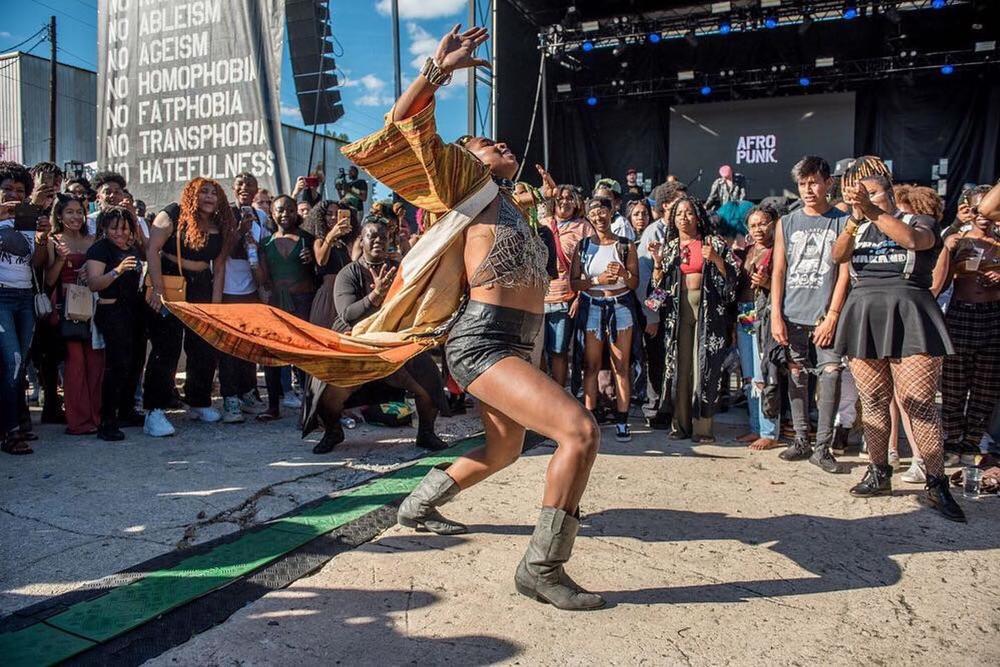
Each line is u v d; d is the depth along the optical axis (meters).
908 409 4.10
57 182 6.14
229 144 9.18
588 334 5.93
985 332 4.92
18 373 5.04
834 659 2.54
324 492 4.29
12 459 4.92
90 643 2.52
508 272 2.93
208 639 2.60
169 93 9.38
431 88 2.70
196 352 6.06
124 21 9.57
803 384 5.16
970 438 5.10
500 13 14.26
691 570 3.25
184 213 5.76
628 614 2.84
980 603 2.97
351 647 2.57
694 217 5.79
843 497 4.32
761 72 16.55
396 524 3.75
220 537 3.53
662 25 15.54
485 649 2.57
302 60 10.62
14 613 2.74
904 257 4.02
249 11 9.04
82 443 5.39
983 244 4.79
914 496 4.34
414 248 3.13
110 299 5.33
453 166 2.92
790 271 5.13
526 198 5.58
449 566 3.24
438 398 5.26
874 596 3.02
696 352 5.66
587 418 2.79
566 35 15.50
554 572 2.89
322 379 3.22
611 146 17.91
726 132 17.14
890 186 4.07
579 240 6.13
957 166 16.02
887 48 15.68
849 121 16.39
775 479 4.68
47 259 5.63
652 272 6.45
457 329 3.00
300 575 3.13
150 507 3.97
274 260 6.50
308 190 8.61
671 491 4.39
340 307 5.21
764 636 2.69
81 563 3.23
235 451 5.23
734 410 7.18
